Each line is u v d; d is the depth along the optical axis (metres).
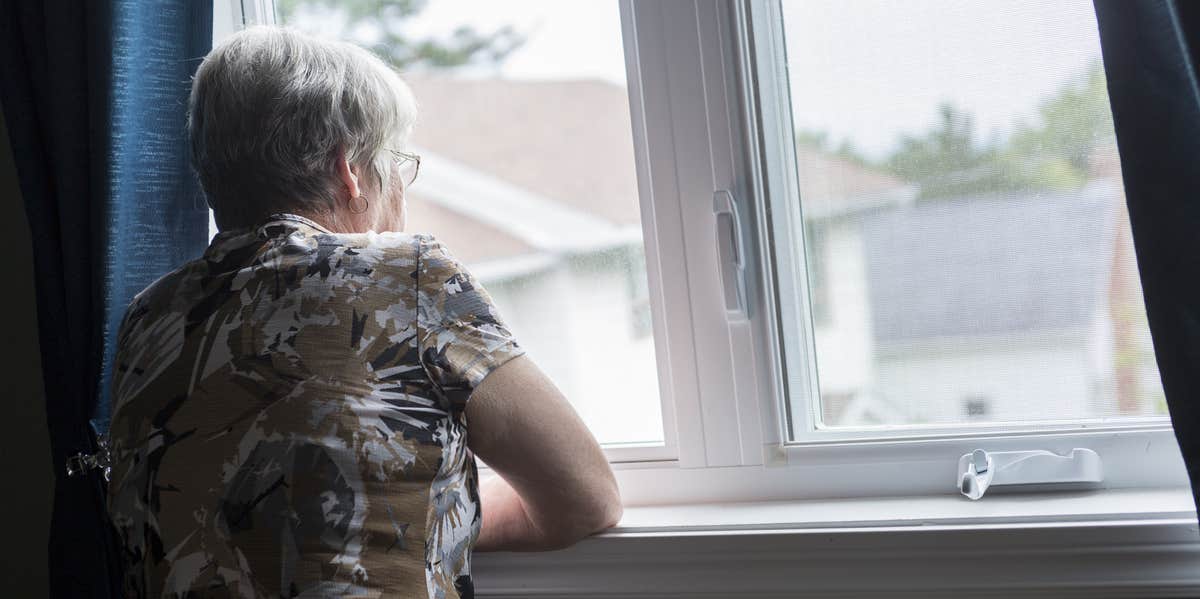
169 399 0.95
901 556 1.13
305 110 1.00
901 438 1.27
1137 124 0.96
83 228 1.24
